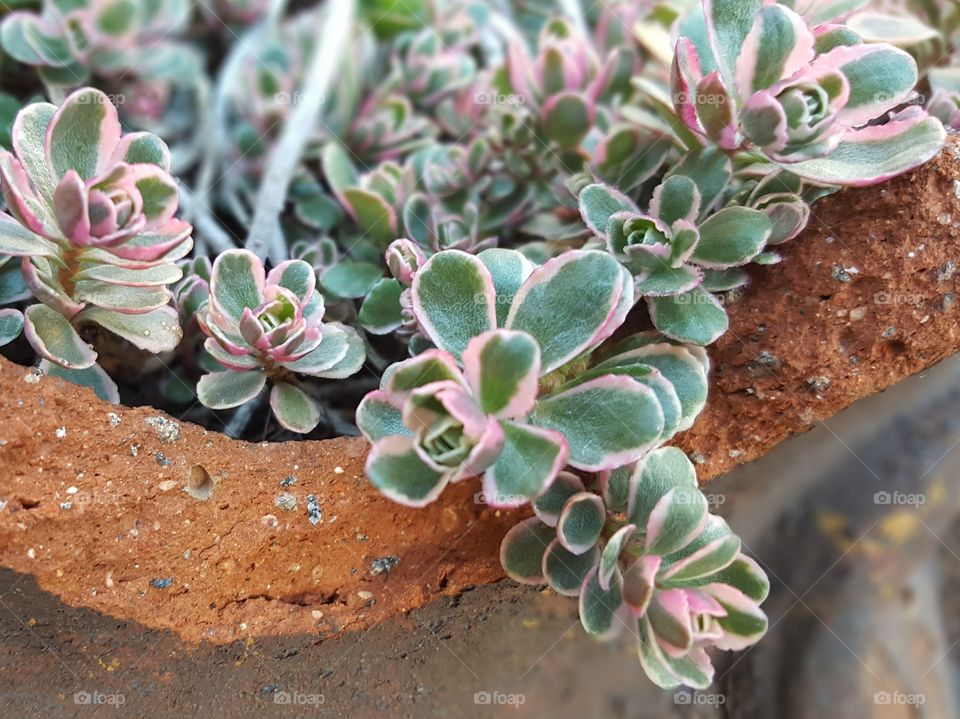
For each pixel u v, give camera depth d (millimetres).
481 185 185
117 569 127
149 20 190
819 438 149
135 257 125
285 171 180
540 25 230
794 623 148
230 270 140
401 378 114
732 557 122
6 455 123
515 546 134
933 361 148
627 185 160
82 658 129
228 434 159
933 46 188
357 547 137
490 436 110
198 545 130
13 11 190
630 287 125
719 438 148
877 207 140
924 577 147
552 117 175
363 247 176
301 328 136
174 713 130
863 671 144
